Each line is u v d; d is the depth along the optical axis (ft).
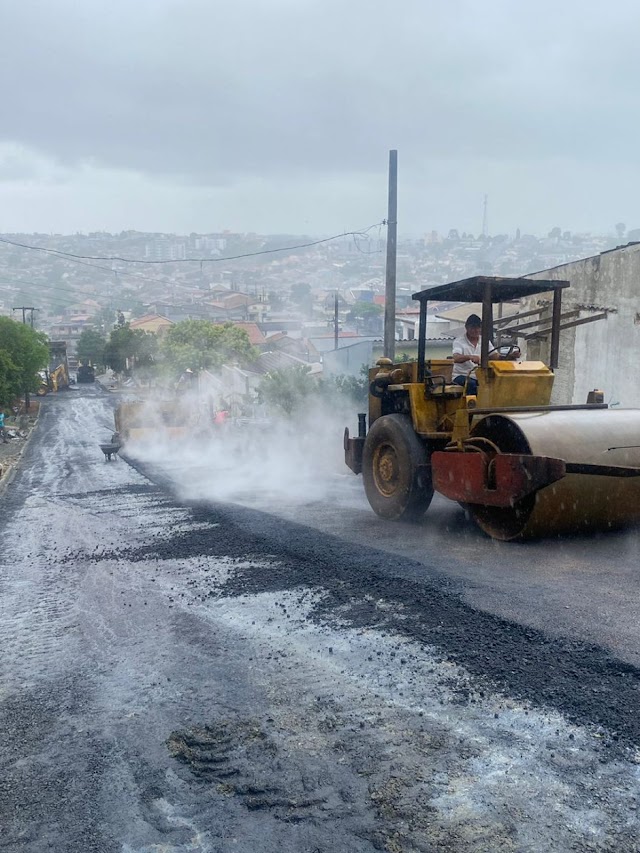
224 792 10.42
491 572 18.60
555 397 49.16
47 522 37.96
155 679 14.43
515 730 11.16
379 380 27.78
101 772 11.24
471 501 21.62
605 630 14.14
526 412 22.27
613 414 21.50
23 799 10.71
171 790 10.59
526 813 9.36
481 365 22.95
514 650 13.70
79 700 13.85
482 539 22.40
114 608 19.67
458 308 106.83
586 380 46.50
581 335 46.78
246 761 11.09
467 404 22.82
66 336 459.73
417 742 11.12
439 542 22.49
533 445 19.72
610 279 44.24
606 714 11.27
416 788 10.04
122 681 14.53
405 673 13.38
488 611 15.64
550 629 14.39
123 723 12.72
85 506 42.16
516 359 25.99
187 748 11.64
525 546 21.16
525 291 24.40
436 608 16.22
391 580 18.47
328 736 11.55
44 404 184.96
